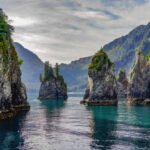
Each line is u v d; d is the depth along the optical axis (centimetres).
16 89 11769
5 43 9694
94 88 16250
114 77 16462
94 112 11425
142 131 6631
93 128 7119
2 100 8662
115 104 16138
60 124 7844
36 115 10206
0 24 10225
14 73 11438
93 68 16412
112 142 5462
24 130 6775
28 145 5238
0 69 8519
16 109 11619
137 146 5141
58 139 5766
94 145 5234
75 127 7294
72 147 5100
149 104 16388
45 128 7119
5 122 8006
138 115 10106
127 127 7231
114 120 8681
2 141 5534
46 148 5031
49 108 13875
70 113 11081
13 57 11462
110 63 16600
